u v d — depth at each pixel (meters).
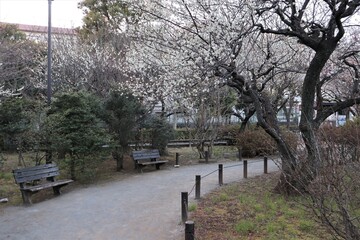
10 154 12.89
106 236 5.80
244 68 9.63
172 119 21.92
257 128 17.58
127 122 12.34
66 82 19.48
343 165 4.40
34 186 8.29
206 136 15.54
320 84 9.23
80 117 10.43
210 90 11.98
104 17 23.20
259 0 7.71
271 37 11.23
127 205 7.75
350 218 4.02
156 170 12.55
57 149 10.16
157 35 10.45
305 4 8.12
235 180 10.27
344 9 7.18
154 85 14.30
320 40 7.80
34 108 11.92
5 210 7.43
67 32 23.08
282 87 15.16
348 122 12.44
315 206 4.46
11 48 18.14
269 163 13.89
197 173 11.80
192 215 6.75
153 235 5.84
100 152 10.72
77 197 8.58
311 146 5.82
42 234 5.91
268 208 7.03
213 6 8.58
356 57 10.88
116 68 18.59
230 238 5.52
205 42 8.55
